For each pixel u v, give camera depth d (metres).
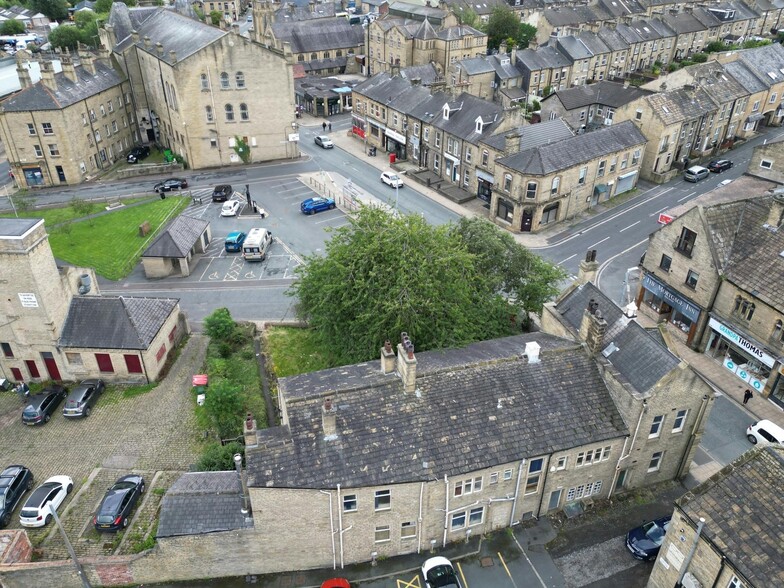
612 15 136.88
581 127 94.88
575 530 34.31
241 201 77.81
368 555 32.62
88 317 45.41
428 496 30.75
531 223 70.06
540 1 153.75
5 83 104.88
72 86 83.88
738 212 48.53
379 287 40.75
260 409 43.03
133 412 43.34
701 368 48.16
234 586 31.56
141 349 44.66
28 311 43.00
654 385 31.95
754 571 24.62
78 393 43.31
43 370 45.88
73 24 146.88
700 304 48.75
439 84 88.62
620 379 33.31
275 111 87.62
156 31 95.12
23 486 36.66
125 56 92.94
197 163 88.50
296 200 78.50
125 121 94.94
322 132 103.62
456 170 81.25
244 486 30.02
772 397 44.47
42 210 75.25
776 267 44.19
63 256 64.75
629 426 33.03
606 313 37.16
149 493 36.47
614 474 34.97
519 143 70.50
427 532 32.53
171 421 42.41
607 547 33.41
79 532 34.16
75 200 72.94
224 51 81.50
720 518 26.55
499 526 34.28
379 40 120.31
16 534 31.48
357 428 30.92
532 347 34.31
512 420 32.31
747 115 93.44
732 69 91.81
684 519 27.31
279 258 65.31
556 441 32.00
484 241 47.94
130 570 31.03
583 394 33.81
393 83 93.56
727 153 91.81
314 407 31.28
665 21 130.50
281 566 32.03
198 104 84.06
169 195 79.62
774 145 61.41
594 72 116.81
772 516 25.80
